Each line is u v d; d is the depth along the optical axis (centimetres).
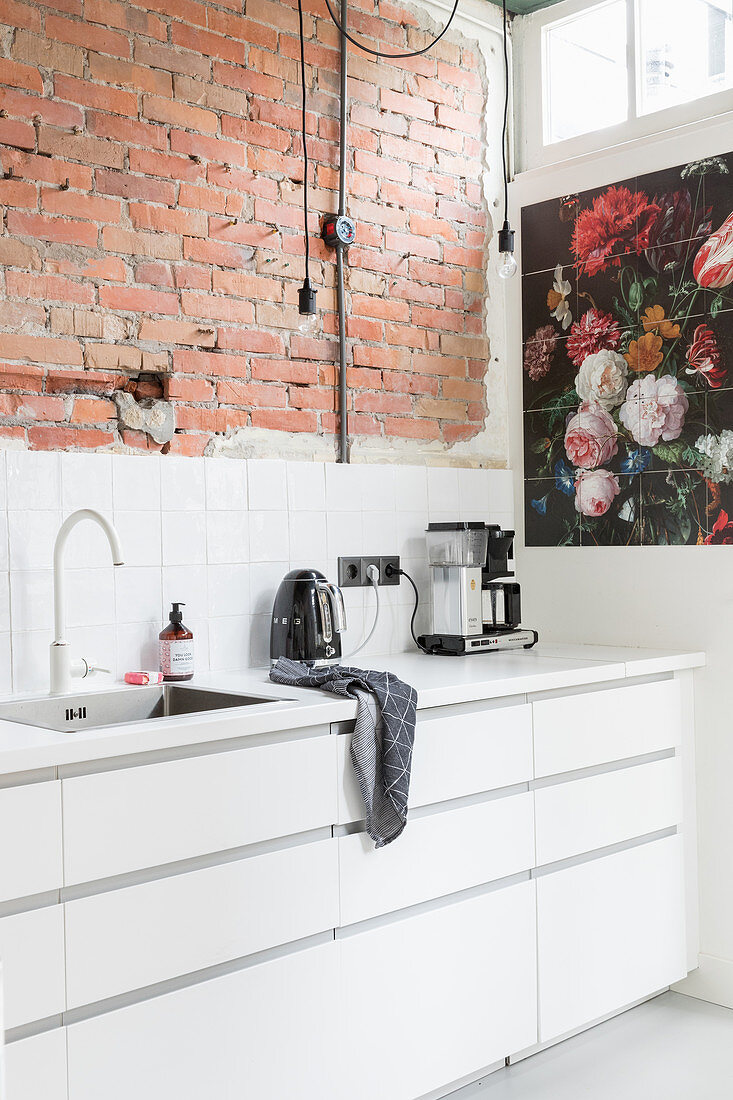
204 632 260
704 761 293
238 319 273
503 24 342
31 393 236
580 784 261
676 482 299
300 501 282
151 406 256
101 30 247
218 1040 188
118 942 175
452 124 330
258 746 197
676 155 298
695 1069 253
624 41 317
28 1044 164
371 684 218
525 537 338
